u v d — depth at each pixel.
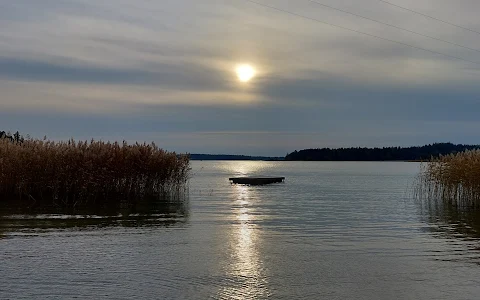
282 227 20.62
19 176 27.75
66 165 28.09
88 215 23.12
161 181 33.38
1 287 11.34
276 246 16.34
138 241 16.86
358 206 29.92
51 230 18.84
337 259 14.46
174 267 13.30
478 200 30.08
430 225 21.52
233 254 14.98
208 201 31.47
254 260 14.22
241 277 12.38
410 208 28.62
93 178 28.81
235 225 20.94
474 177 29.77
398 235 18.78
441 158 33.16
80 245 16.03
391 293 11.20
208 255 14.80
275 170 137.00
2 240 16.72
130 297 10.73
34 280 11.91
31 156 27.91
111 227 19.78
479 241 17.52
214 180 66.25
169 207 27.31
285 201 33.38
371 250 15.82
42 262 13.65
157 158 32.81
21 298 10.60
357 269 13.28
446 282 12.08
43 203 27.23
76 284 11.63
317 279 12.25
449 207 29.02
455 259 14.57
